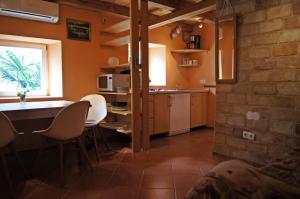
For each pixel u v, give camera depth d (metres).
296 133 2.62
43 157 3.40
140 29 3.58
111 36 4.49
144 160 3.21
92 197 2.20
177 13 3.97
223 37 3.29
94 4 3.92
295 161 1.63
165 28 5.32
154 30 5.10
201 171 2.81
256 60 2.95
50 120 3.78
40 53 4.00
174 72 5.59
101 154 3.49
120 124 4.09
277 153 2.79
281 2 2.69
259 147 2.96
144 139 3.71
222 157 3.31
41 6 3.39
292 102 2.64
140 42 3.60
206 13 4.63
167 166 2.98
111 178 2.62
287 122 2.69
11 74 3.72
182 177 2.63
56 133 2.48
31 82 3.93
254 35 2.96
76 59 4.07
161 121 4.46
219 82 3.38
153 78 5.55
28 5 3.27
